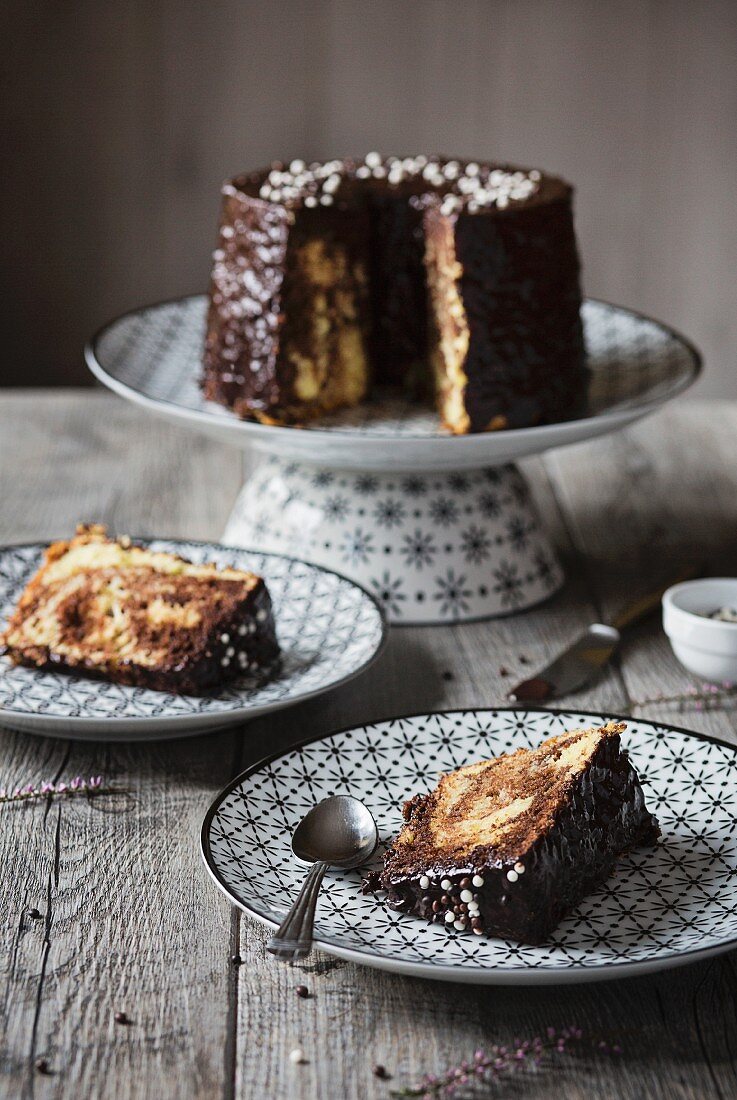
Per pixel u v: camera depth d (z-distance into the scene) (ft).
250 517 3.97
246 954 3.02
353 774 3.22
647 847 3.12
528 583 3.89
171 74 6.14
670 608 3.59
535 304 3.82
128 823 3.25
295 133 6.29
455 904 2.97
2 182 6.25
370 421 3.97
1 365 6.57
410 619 3.82
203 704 3.42
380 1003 2.95
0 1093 2.84
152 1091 2.84
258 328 3.91
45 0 5.97
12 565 3.72
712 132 6.36
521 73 6.24
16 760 3.38
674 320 6.73
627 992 2.96
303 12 6.08
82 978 2.98
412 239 4.00
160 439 4.64
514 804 3.05
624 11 6.15
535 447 3.68
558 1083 2.86
